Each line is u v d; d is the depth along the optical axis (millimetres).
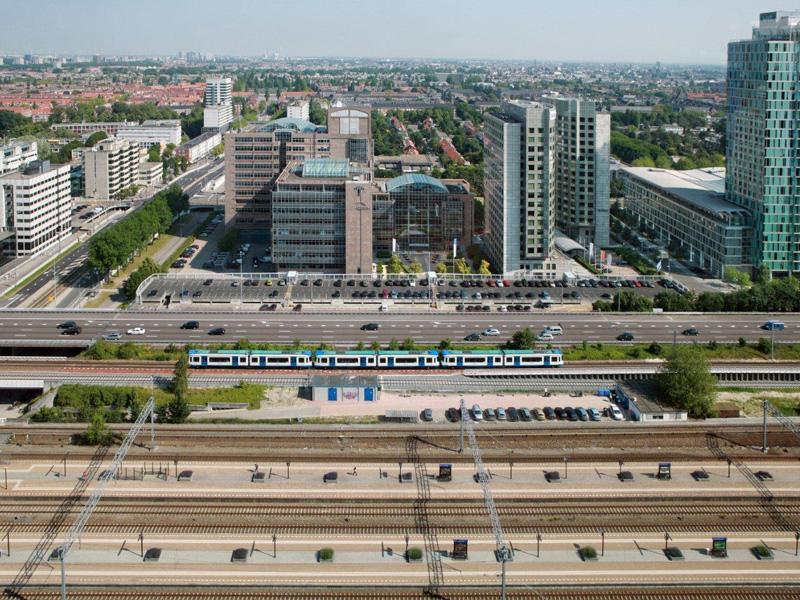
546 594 184250
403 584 186750
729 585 187500
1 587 184875
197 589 184875
